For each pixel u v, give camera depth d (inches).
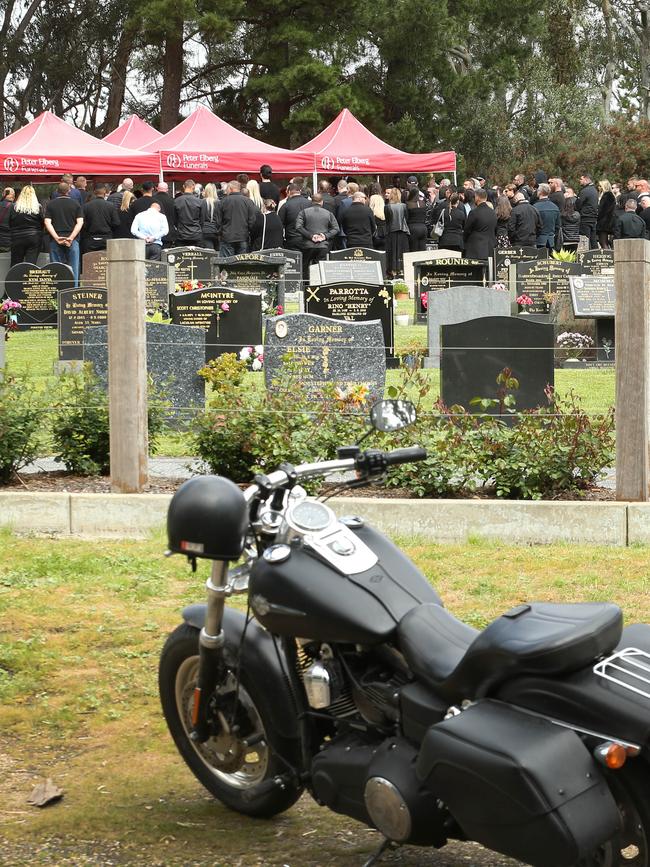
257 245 877.2
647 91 2481.5
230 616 158.6
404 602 136.9
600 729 116.0
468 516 301.0
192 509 139.6
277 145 1779.0
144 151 1113.4
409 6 1635.1
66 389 382.0
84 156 1056.8
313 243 847.1
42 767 175.3
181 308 584.1
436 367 620.7
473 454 326.0
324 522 142.5
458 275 776.3
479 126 1870.1
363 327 484.1
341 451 150.3
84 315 591.5
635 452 304.2
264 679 150.7
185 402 477.7
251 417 346.9
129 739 184.4
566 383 555.5
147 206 865.5
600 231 1067.3
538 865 115.1
